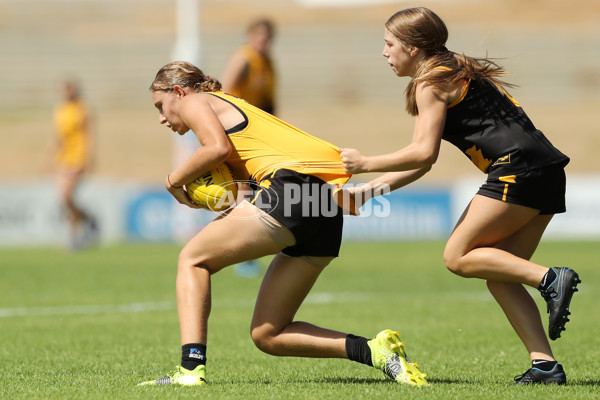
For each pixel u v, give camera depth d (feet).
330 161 56.85
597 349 77.36
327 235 56.95
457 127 57.52
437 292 127.85
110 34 524.52
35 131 398.42
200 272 56.65
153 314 103.19
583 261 170.91
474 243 57.57
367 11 582.35
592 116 411.34
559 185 57.57
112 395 51.88
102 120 415.44
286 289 57.72
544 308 111.14
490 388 54.80
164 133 398.21
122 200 242.99
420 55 58.13
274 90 128.16
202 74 60.29
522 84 455.22
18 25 542.98
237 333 88.74
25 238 240.32
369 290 130.21
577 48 480.64
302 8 601.21
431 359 71.67
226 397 51.01
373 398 50.78
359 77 458.91
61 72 462.19
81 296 121.49
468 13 564.71
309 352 58.59
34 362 70.08
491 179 56.95
